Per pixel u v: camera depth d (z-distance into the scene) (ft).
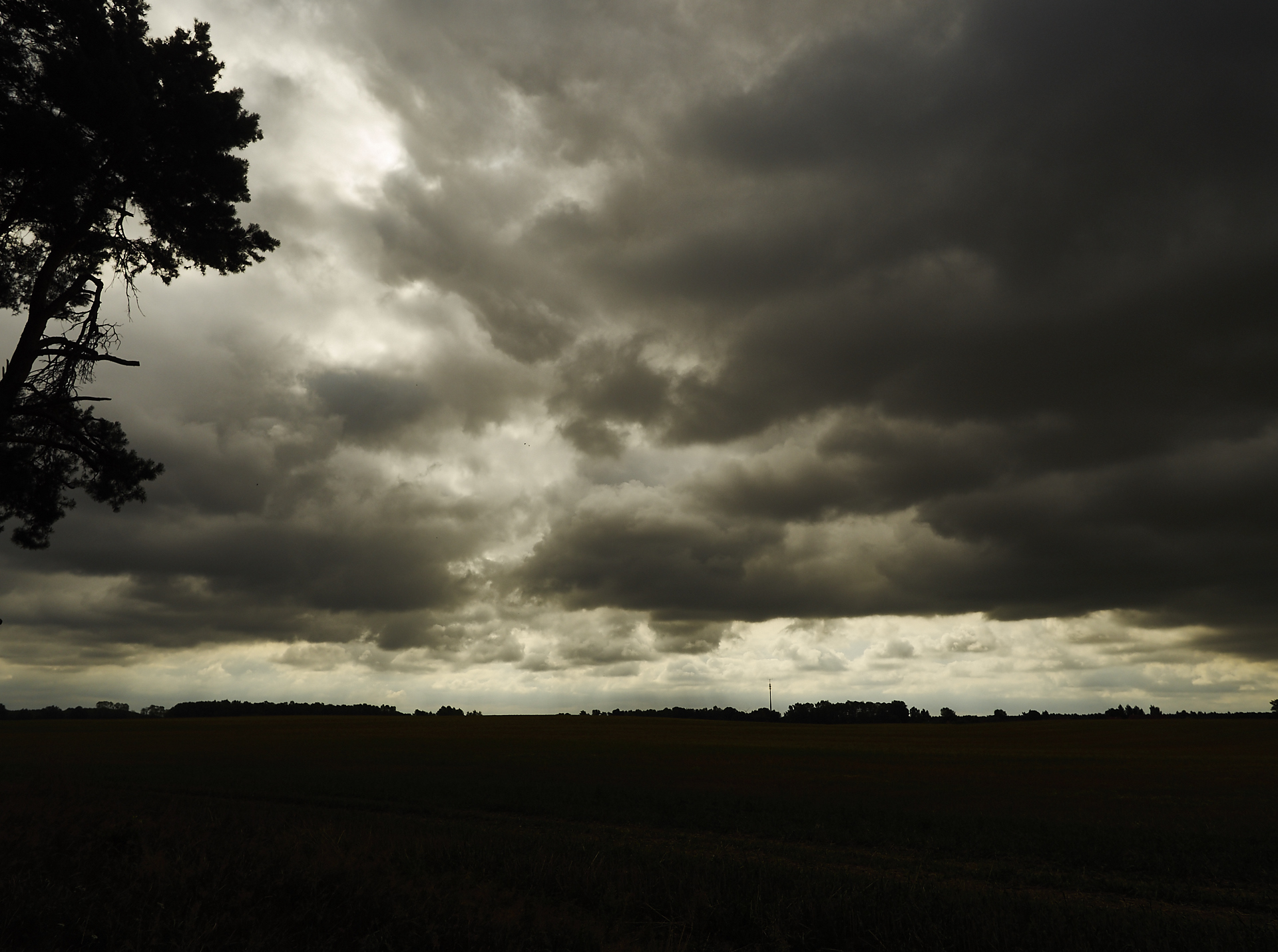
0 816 36.99
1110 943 25.31
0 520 69.56
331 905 24.99
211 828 38.14
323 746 198.39
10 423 65.62
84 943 21.02
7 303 68.08
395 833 42.63
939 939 24.82
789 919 26.13
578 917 26.78
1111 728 358.64
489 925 23.76
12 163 58.08
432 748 196.44
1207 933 27.20
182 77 68.49
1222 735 309.83
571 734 279.08
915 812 81.15
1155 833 63.31
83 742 212.02
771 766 153.69
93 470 71.72
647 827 65.57
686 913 27.02
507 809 74.64
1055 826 67.56
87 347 69.62
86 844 31.48
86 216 64.95
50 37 61.00
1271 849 55.26
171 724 350.84
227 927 22.26
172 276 74.74
